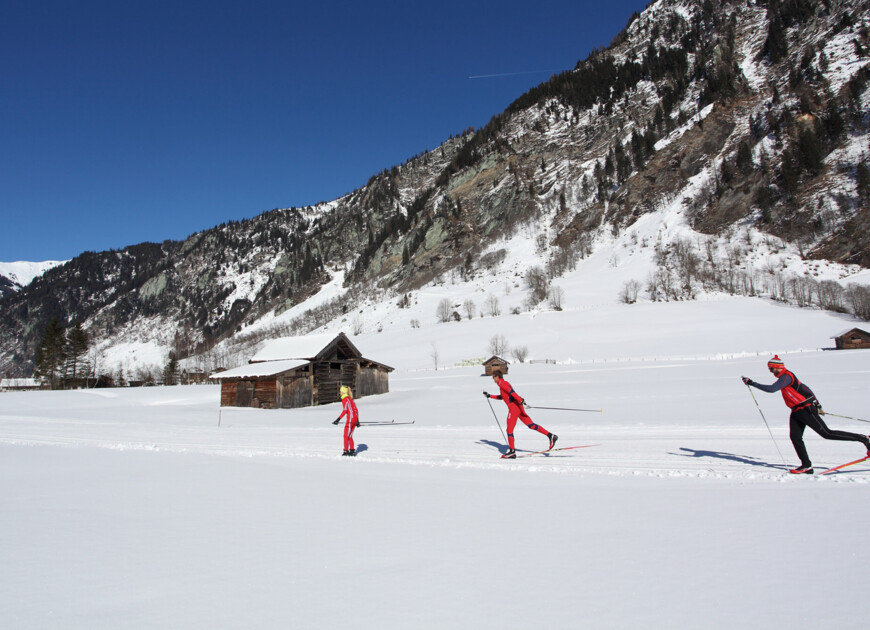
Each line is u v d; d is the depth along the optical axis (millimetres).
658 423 16422
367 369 42219
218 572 4680
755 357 58375
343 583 4355
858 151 130625
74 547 5488
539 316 109188
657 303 108938
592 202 182125
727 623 3410
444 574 4492
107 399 49969
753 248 125562
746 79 187250
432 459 11086
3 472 10391
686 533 5375
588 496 7188
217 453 12727
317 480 8906
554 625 3455
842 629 3258
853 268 108812
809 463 8266
